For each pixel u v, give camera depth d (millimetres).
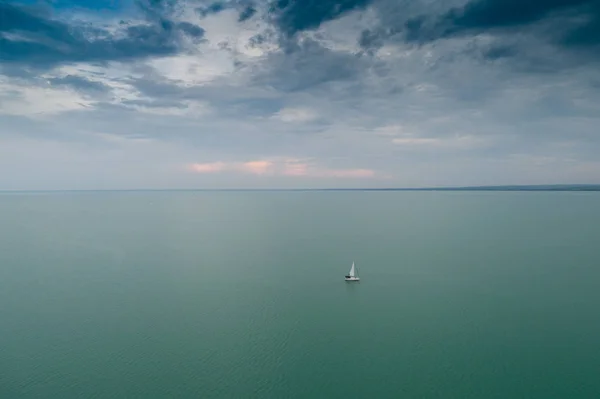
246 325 62469
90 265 98500
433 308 67875
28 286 81500
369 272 89750
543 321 62000
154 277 87750
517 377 47969
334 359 52531
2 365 51531
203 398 45219
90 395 45625
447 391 45875
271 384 47562
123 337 58719
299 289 78812
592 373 48312
